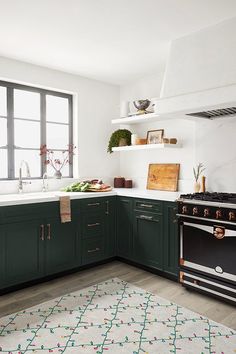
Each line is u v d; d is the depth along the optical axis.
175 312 2.40
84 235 3.32
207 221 2.60
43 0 2.13
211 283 2.59
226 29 2.47
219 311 2.42
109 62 3.43
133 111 4.20
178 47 2.80
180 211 2.81
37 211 2.90
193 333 2.10
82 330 2.14
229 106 2.49
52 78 3.65
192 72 2.68
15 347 1.94
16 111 3.49
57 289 2.86
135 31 2.65
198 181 3.38
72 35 2.72
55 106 3.86
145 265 3.32
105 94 4.25
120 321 2.26
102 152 4.23
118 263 3.62
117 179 4.18
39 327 2.17
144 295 2.71
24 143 3.57
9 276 2.73
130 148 3.76
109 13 2.33
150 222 3.23
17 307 2.49
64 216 3.07
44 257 2.98
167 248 3.06
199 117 3.06
